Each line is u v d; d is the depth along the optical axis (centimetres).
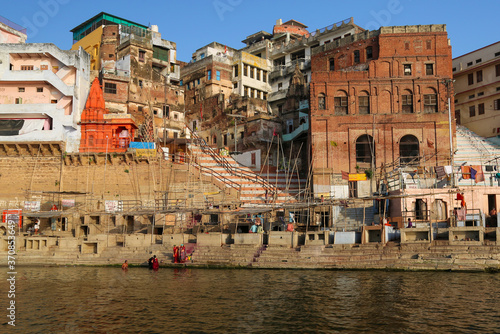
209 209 3762
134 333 1747
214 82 6944
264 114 6288
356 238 3228
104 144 4912
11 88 5250
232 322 1864
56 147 4850
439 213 3778
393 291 2300
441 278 2577
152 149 4697
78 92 5288
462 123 6059
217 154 5819
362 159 4872
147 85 6197
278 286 2503
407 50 4978
